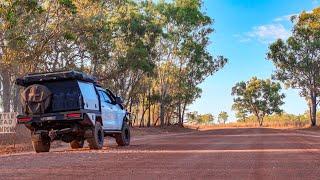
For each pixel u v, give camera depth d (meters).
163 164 10.75
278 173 8.98
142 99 72.81
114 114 18.48
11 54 28.69
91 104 16.56
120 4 46.50
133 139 28.48
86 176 8.67
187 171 9.36
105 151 15.56
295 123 103.69
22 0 22.94
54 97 16.06
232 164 10.64
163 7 62.19
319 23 68.69
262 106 118.69
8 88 31.84
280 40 72.12
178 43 66.25
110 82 54.06
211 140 23.14
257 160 11.54
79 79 16.16
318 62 70.88
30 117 16.02
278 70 73.56
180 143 20.50
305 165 10.36
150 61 51.56
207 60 70.56
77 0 37.41
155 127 66.25
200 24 66.81
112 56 48.97
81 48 41.25
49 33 32.25
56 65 39.66
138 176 8.62
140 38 50.31
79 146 19.03
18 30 27.81
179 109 79.19
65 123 16.30
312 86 72.44
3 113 20.30
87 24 35.75
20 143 23.50
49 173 9.19
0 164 11.16
